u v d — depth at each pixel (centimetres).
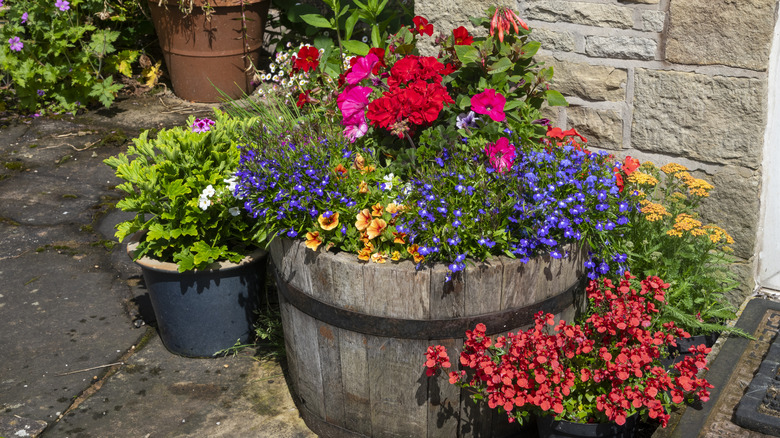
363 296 256
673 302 302
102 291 402
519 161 277
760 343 299
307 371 289
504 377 243
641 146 339
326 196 273
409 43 350
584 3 330
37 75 602
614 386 248
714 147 322
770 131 318
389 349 262
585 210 259
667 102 326
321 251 262
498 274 251
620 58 330
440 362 254
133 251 335
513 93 334
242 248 338
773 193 329
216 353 347
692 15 308
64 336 365
